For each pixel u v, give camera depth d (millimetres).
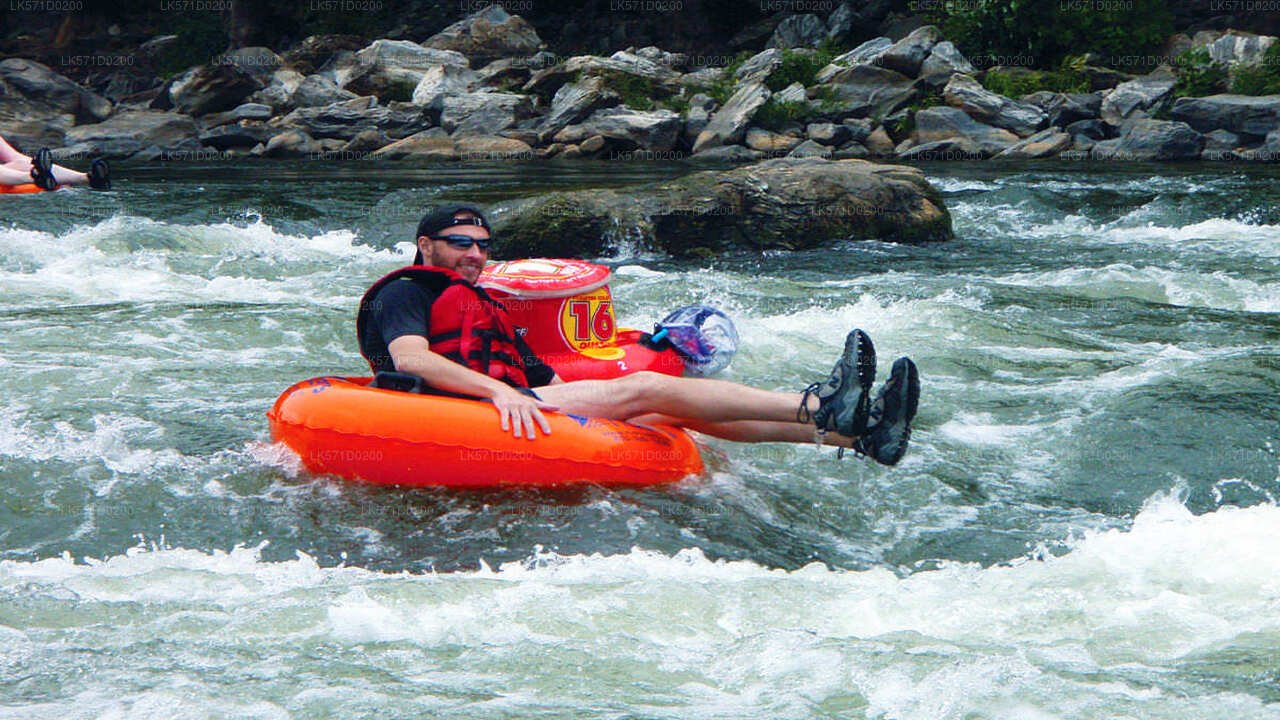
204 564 7605
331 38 57062
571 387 9281
